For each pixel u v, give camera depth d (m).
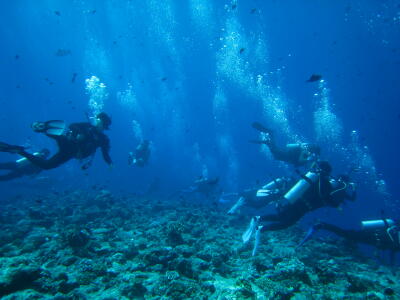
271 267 3.71
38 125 3.90
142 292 2.79
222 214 8.38
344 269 4.24
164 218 6.86
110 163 4.59
